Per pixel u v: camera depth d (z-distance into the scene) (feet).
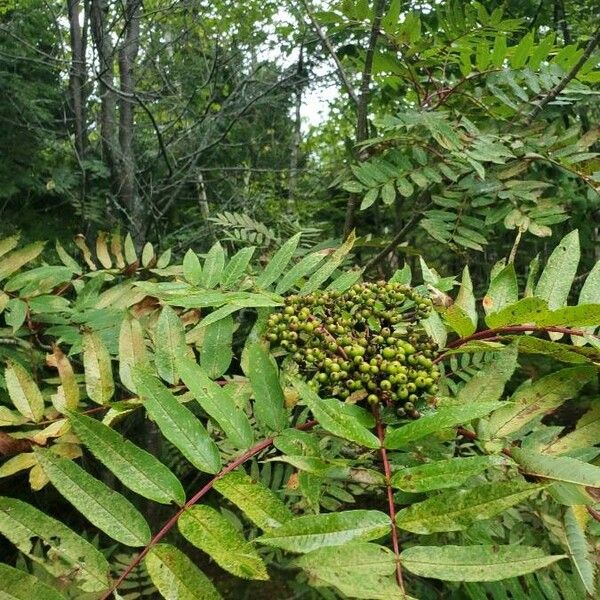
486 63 2.83
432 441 1.46
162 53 7.48
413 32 2.87
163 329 1.65
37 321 2.20
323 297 1.66
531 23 4.96
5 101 7.82
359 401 1.48
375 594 0.89
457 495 1.02
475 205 2.72
